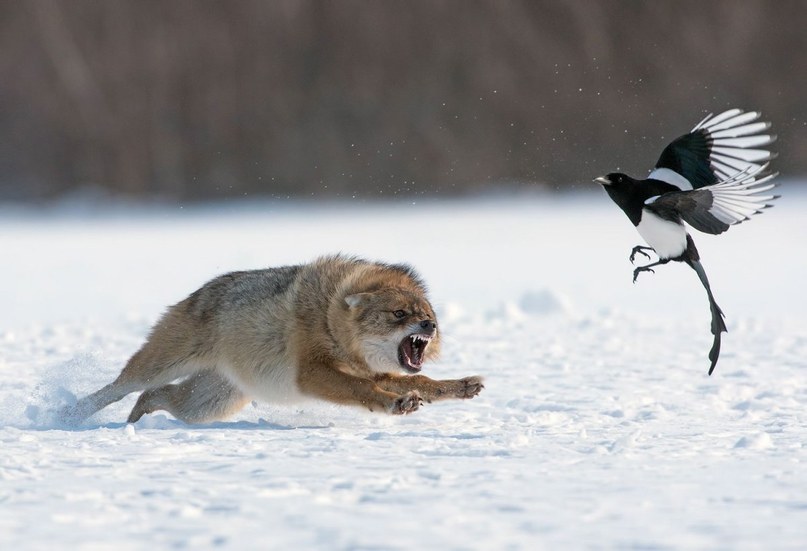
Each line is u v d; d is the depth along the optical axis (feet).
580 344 125.90
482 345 125.90
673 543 40.75
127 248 317.42
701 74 570.46
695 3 579.48
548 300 160.76
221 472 56.34
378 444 65.46
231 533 42.93
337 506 47.75
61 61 609.01
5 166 599.57
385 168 595.06
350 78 615.98
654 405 82.94
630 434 66.28
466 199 571.69
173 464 58.85
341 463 58.70
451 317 153.17
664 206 63.41
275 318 82.64
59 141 604.49
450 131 590.55
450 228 368.27
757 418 75.61
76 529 44.01
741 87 566.77
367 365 81.87
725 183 60.64
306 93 618.85
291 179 603.67
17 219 538.88
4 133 601.21
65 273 245.65
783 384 92.32
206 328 85.05
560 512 46.21
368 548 40.42
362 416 84.48
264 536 42.42
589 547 40.45
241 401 88.02
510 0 600.80
